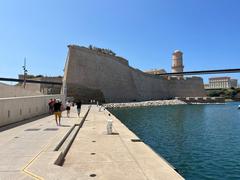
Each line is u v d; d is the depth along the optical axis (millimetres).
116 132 14688
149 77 116250
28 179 5453
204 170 11852
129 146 10531
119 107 71750
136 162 7996
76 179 5539
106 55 90188
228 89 171000
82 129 16000
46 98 28000
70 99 59281
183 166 12516
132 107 73312
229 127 28797
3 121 15453
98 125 18250
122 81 95062
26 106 20578
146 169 7223
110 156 8781
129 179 6324
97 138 12539
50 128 14234
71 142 11273
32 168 6250
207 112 55344
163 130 25938
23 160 7020
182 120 37062
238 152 15609
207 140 20000
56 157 7383
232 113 52531
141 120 36625
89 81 79750
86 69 79875
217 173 11391
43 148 8641
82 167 7434
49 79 95062
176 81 134250
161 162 8008
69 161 8133
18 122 17734
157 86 121688
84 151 9570
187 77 139000
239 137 21453
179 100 109625
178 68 156125
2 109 15289
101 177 6477
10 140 10203
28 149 8477
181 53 156750
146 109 64562
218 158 14078
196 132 24547
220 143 18656
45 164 6609
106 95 84812
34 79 98250
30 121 18484
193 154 15086
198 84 141250
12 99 17141
